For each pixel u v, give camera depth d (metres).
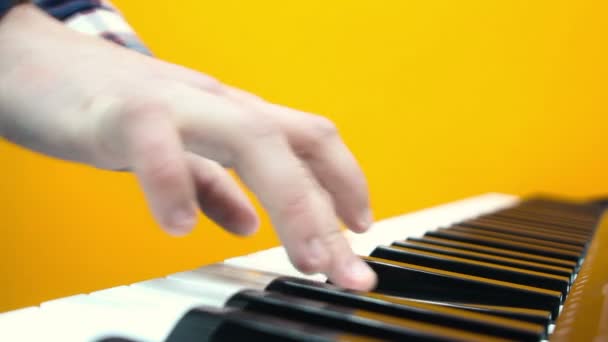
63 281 1.47
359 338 0.33
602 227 0.74
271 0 1.51
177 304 0.36
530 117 1.51
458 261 0.46
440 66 1.52
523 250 0.53
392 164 1.55
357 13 1.52
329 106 1.54
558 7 1.47
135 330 0.35
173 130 0.36
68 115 0.38
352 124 1.55
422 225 0.61
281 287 0.39
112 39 0.64
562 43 1.48
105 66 0.39
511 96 1.51
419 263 0.46
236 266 0.44
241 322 0.34
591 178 1.49
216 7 1.51
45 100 0.39
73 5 0.65
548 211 0.92
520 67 1.50
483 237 0.57
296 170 0.39
